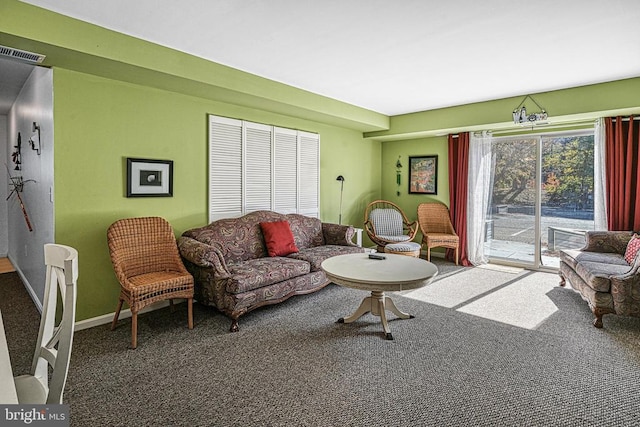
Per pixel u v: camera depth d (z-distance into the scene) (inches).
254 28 104.8
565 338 114.6
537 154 204.2
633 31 105.3
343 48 120.1
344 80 156.0
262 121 180.4
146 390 85.1
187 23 101.9
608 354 103.7
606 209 172.2
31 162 148.6
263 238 164.4
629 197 167.5
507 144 215.6
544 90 169.9
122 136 130.6
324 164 219.5
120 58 107.7
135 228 126.5
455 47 118.4
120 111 129.6
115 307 130.8
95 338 114.3
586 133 187.5
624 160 168.6
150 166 137.6
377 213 235.5
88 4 91.4
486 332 119.3
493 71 142.6
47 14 93.6
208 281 125.8
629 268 131.0
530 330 121.0
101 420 74.1
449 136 228.7
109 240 118.9
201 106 154.6
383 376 91.7
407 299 154.0
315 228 189.3
